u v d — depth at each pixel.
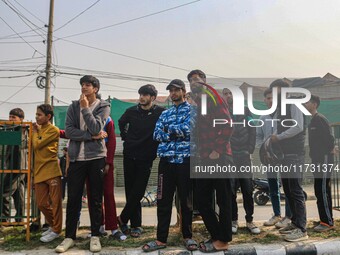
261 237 4.03
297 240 3.83
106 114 3.86
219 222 3.55
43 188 3.91
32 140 3.99
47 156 3.88
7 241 3.88
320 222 4.30
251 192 4.35
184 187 3.64
